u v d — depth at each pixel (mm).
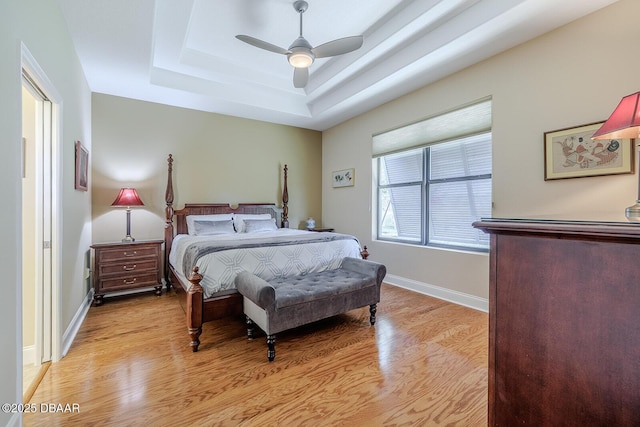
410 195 4160
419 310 3137
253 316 2322
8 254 1320
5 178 1303
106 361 2070
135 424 1478
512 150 2811
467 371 1968
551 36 2529
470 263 3262
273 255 2783
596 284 660
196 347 2229
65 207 2303
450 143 3564
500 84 2893
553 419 728
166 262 3977
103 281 3273
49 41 1920
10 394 1321
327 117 4871
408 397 1702
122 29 2420
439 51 2850
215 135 4578
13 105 1373
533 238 767
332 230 5316
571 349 698
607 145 2221
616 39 2184
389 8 2730
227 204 4566
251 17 2832
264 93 4359
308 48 2537
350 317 2934
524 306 785
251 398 1684
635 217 904
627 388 613
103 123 3719
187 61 3445
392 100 4133
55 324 2068
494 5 2352
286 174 5219
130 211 3816
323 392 1740
